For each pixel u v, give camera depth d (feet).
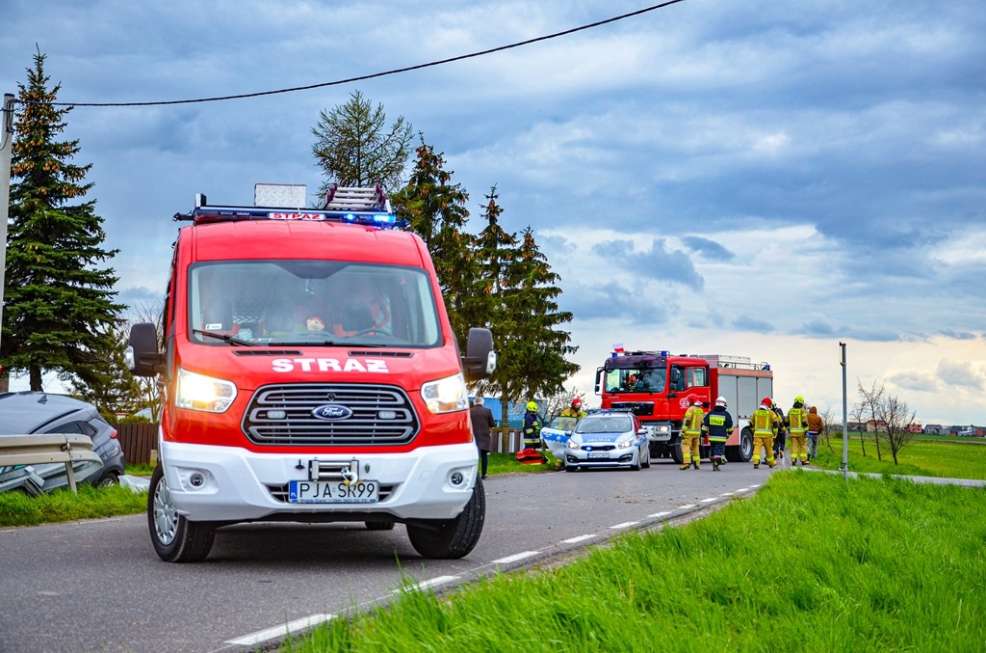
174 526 31.09
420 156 176.35
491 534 40.24
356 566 30.63
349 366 30.17
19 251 139.85
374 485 29.48
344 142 186.09
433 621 18.90
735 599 23.89
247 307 32.01
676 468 121.39
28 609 22.95
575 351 204.23
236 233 34.06
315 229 34.86
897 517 49.21
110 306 141.90
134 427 119.85
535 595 20.77
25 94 144.56
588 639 18.03
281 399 29.40
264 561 31.63
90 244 144.66
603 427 115.03
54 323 140.36
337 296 32.71
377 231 35.60
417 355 31.53
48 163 141.38
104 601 24.16
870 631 21.61
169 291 34.99
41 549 34.01
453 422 30.71
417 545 32.91
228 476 28.91
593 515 49.52
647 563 27.25
